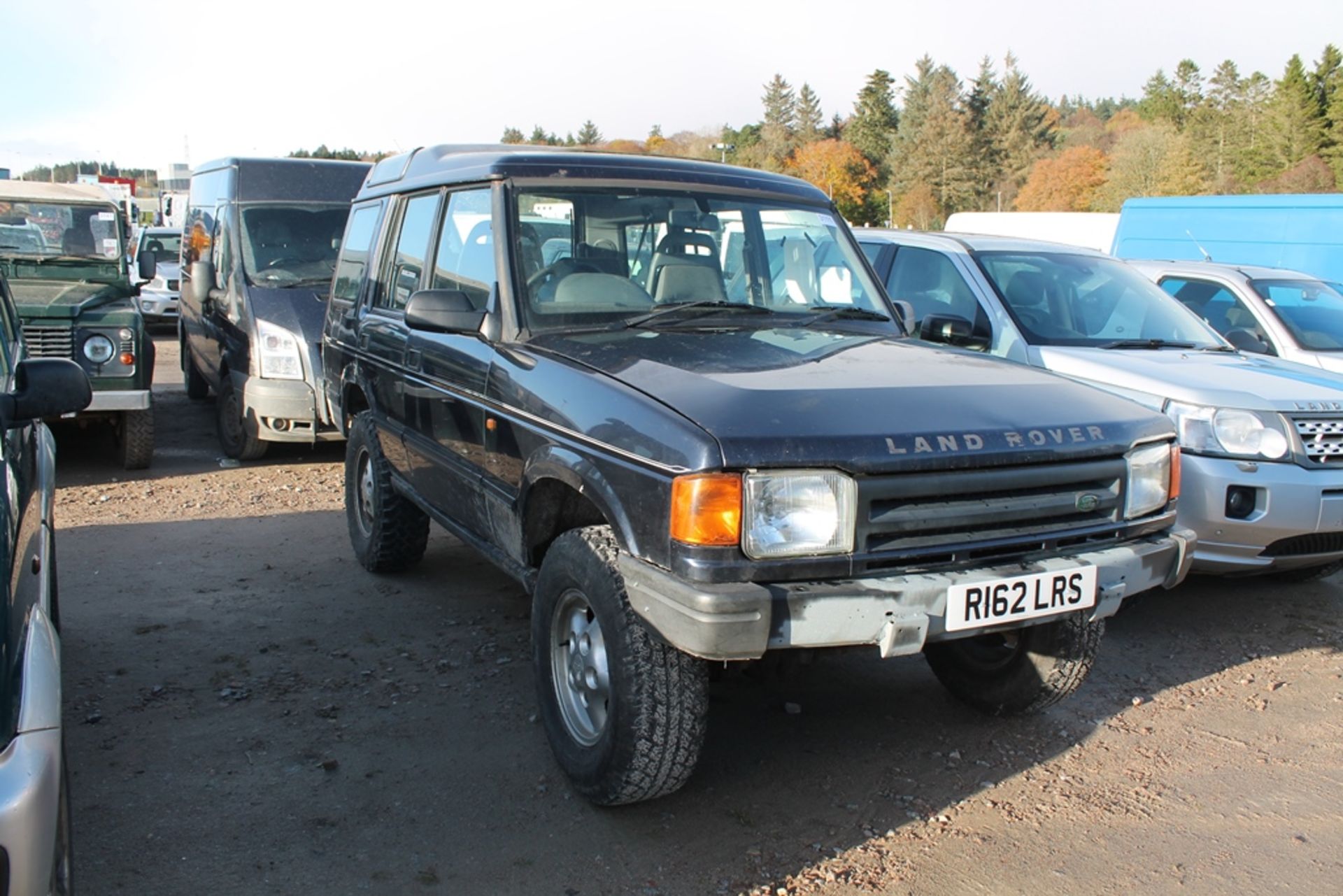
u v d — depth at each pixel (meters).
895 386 3.40
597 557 3.34
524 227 4.18
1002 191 104.44
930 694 4.55
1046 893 3.12
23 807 1.97
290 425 8.43
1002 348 6.12
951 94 105.56
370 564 5.82
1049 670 4.02
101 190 9.37
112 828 3.33
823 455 2.98
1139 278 6.88
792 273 4.61
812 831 3.43
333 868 3.16
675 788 3.34
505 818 3.45
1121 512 3.54
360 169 10.21
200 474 8.58
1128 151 86.00
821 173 110.88
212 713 4.15
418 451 4.88
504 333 4.06
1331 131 78.19
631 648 3.18
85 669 4.54
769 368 3.50
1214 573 5.51
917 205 105.44
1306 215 11.09
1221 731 4.25
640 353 3.67
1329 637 5.36
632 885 3.11
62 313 7.89
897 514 3.09
